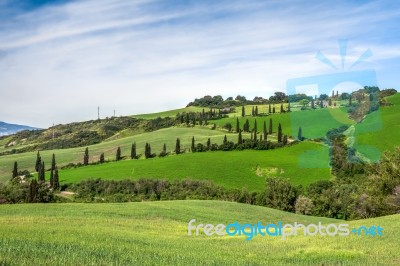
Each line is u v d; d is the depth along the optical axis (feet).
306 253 73.26
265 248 80.84
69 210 148.36
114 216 140.87
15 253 46.98
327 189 278.46
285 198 313.94
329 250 75.46
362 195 215.72
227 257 65.82
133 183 366.84
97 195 364.79
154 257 56.85
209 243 88.43
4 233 74.43
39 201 311.47
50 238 70.49
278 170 371.15
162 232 110.63
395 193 199.11
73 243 64.69
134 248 66.80
